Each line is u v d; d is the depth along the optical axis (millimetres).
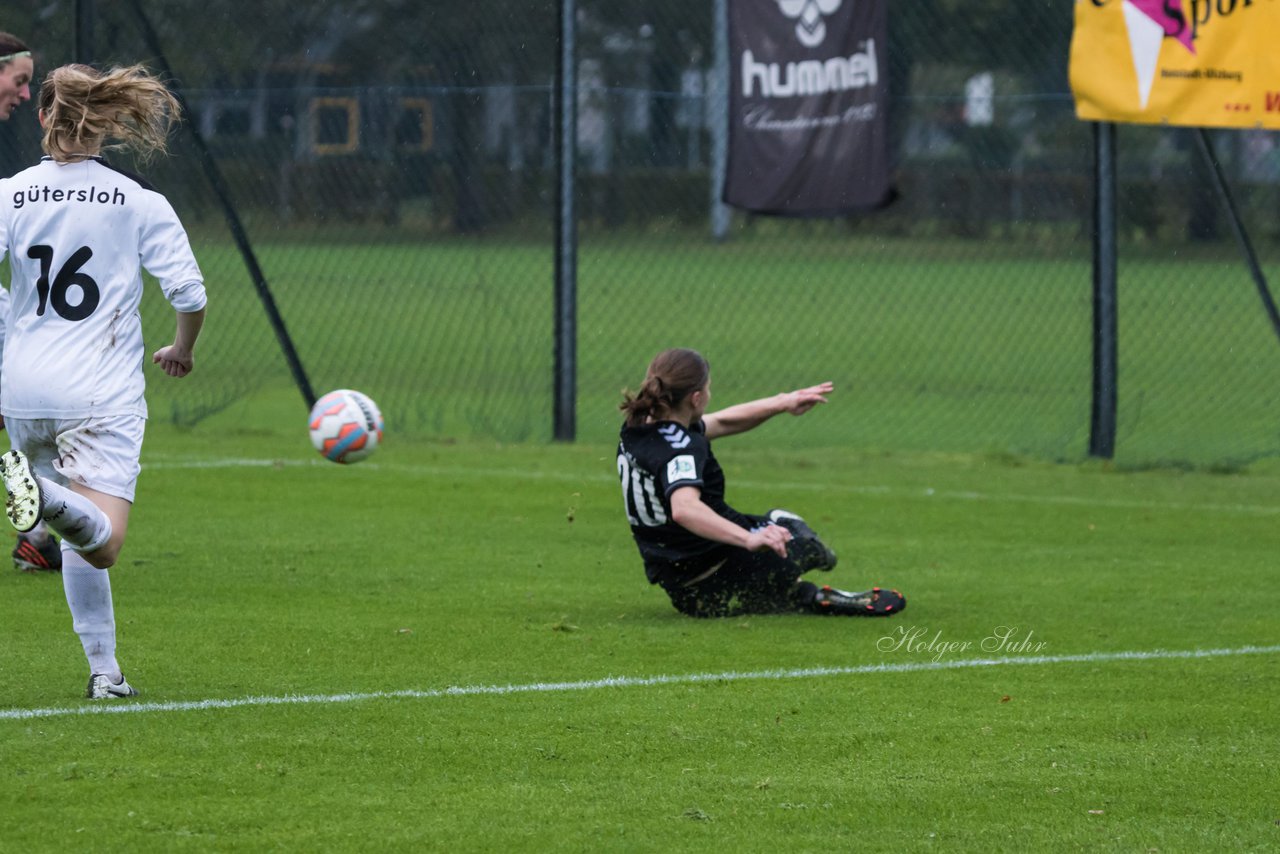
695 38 110312
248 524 32469
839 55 43406
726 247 109375
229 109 69000
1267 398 57219
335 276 82875
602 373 62219
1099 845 14789
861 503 36375
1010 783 16609
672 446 24078
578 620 24625
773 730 18469
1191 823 15438
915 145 116812
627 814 15398
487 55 86500
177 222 18672
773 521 25219
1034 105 107062
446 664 21516
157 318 66688
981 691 20500
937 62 88250
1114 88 41875
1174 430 50094
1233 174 107250
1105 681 21125
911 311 87125
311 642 22719
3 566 27328
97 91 18266
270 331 71875
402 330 74750
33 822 14781
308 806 15430
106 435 18188
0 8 53188
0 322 19094
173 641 22578
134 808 15234
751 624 24453
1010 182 114938
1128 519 34719
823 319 83375
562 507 35250
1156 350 72062
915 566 29547
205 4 61531
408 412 51875
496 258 96875
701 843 14617
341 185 85312
